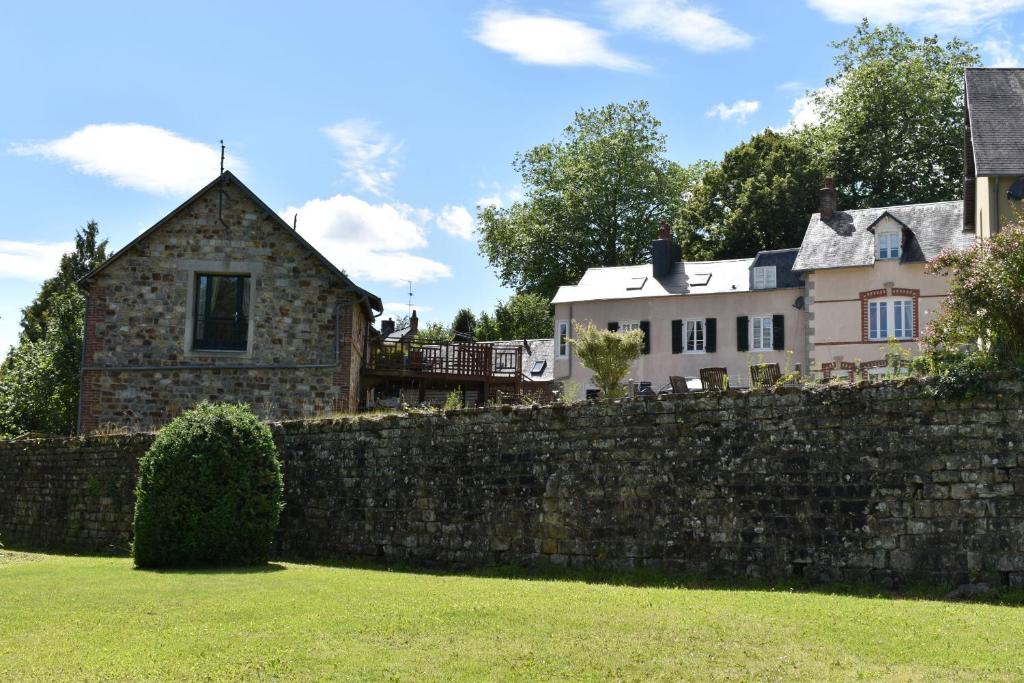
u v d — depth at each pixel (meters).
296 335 24.30
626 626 8.84
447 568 14.83
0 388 38.97
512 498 14.34
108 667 7.71
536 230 57.94
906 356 12.62
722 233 48.75
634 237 57.22
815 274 36.84
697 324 40.06
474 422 14.96
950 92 50.34
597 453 13.62
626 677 7.18
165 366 24.12
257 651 8.14
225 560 14.99
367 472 16.16
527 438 14.34
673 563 12.73
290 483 17.12
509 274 60.22
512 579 12.93
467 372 27.38
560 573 13.40
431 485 15.30
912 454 11.38
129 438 20.09
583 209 57.06
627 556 13.12
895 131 50.75
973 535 10.91
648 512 13.05
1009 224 12.46
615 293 41.62
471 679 7.17
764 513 12.20
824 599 10.39
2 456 23.16
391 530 15.66
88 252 55.50
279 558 16.88
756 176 49.06
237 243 24.47
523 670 7.39
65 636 8.95
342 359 24.22
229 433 15.40
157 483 15.07
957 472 11.09
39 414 38.00
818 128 54.44
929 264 12.44
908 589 11.06
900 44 52.78
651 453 13.16
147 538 14.92
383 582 12.44
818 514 11.85
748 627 8.73
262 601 10.69
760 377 14.81
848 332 36.00
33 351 40.28
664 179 57.88
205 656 8.01
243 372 24.19
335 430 16.69
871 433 11.66
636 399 13.40
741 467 12.44
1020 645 7.86
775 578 11.97
